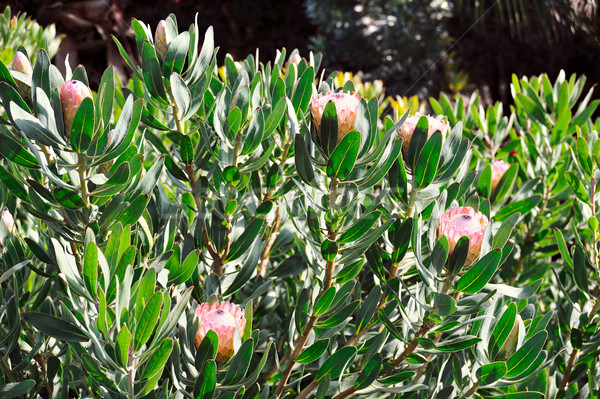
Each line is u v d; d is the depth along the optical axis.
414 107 2.17
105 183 1.25
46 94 1.23
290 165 1.59
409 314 1.46
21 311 1.48
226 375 1.24
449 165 1.37
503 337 1.37
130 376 1.21
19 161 1.26
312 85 1.42
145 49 1.32
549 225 2.12
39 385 1.46
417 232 1.27
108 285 1.23
